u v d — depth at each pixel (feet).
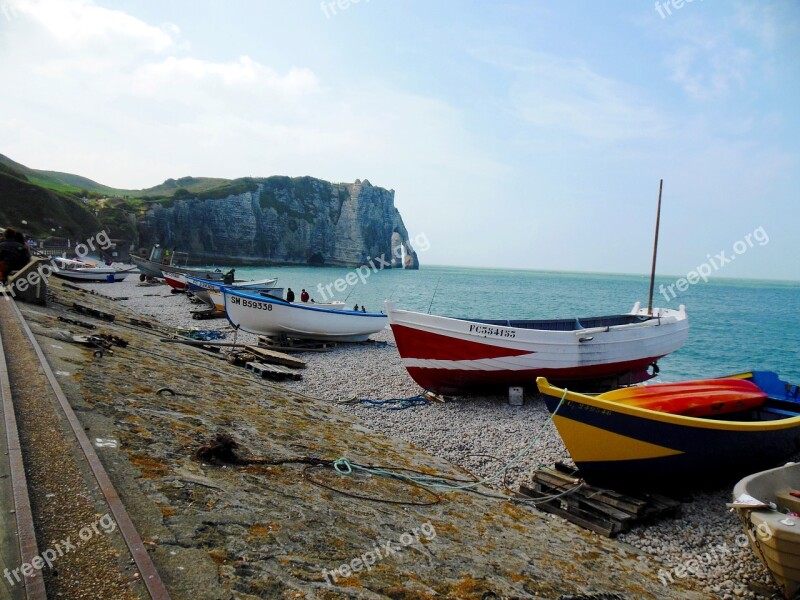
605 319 62.44
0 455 16.05
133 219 370.53
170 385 29.96
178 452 19.69
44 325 37.91
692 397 31.91
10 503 13.57
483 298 240.32
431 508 21.72
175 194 447.83
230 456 20.21
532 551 19.83
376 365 63.52
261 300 71.26
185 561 12.74
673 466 27.50
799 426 30.91
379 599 13.53
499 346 46.26
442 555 17.26
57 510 13.71
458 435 38.17
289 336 74.49
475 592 15.28
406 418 42.19
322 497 19.49
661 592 19.10
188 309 109.81
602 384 52.54
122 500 14.83
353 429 35.14
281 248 525.75
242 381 40.91
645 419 26.30
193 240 431.02
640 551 23.00
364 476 23.41
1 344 29.30
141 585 11.26
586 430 26.99
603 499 25.67
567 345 48.16
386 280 374.22
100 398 23.32
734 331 142.51
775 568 19.12
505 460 33.58
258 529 15.40
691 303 257.14
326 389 50.11
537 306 203.92
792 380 83.25
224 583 12.28
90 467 16.05
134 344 41.63
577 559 20.25
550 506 26.37
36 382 23.65
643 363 56.24
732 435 27.73
